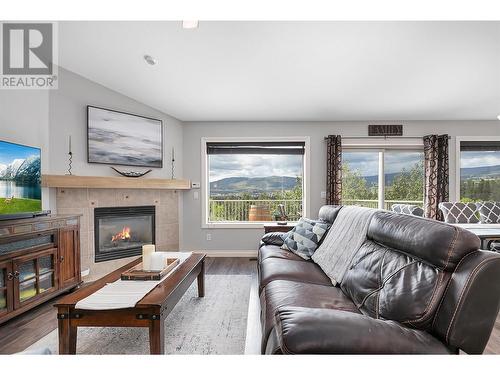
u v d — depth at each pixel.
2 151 2.35
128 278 1.90
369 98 3.82
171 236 4.41
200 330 2.08
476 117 4.46
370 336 0.86
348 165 4.77
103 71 3.30
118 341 1.92
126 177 3.81
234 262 4.21
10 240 2.20
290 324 0.88
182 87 3.61
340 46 2.75
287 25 2.49
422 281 1.09
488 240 2.71
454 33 2.53
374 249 1.62
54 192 3.18
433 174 4.41
